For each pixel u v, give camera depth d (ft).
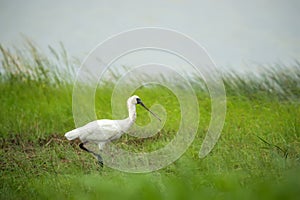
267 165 81.76
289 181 66.64
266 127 107.24
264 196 65.31
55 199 73.51
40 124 117.08
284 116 114.01
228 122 111.65
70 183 79.56
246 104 122.83
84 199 70.54
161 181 76.07
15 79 137.69
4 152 101.19
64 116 120.57
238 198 66.33
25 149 103.71
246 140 98.84
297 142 96.17
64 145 103.71
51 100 129.80
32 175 87.25
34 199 75.15
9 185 81.51
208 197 67.46
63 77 137.49
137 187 70.85
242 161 85.61
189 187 70.38
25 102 129.49
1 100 129.80
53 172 87.51
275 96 126.00
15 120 119.34
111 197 69.05
